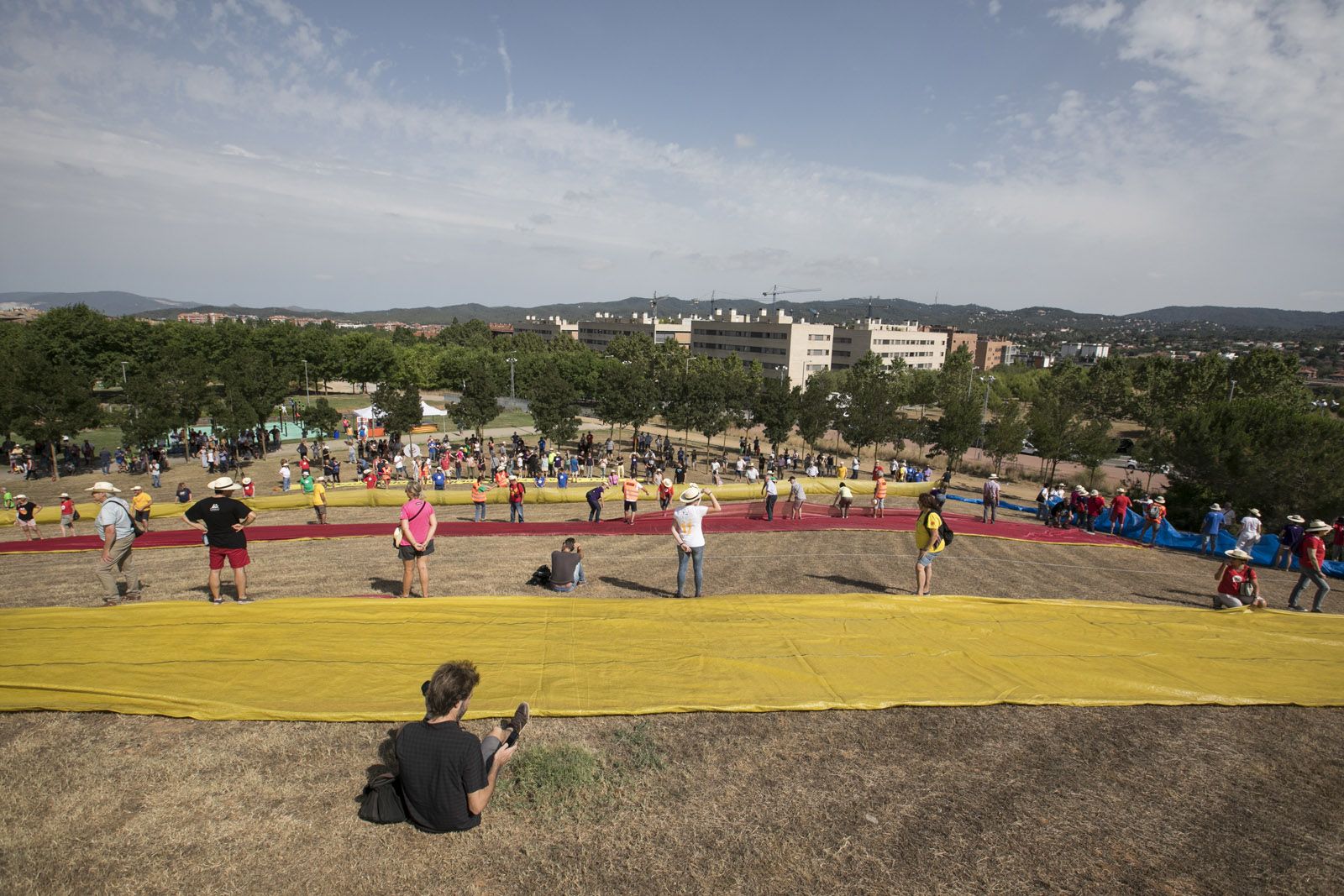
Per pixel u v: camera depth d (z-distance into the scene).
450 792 4.40
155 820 4.54
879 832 4.80
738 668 7.12
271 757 5.27
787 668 7.20
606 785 5.19
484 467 39.72
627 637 7.77
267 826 4.53
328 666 6.62
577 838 4.61
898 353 146.12
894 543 17.22
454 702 4.45
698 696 6.50
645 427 74.62
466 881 4.18
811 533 18.44
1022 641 8.31
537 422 45.06
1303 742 6.34
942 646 8.02
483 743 4.86
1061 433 41.75
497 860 4.37
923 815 5.02
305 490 30.92
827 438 68.12
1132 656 8.00
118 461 38.44
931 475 38.88
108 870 4.09
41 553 16.58
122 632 7.19
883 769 5.59
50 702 5.73
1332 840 4.94
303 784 4.98
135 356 83.38
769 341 131.50
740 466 38.66
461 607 8.48
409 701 6.06
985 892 4.27
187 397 43.12
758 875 4.35
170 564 13.59
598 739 5.81
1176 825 5.04
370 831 4.54
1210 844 4.84
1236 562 10.90
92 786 4.84
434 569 12.53
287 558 14.28
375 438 48.47
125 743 5.36
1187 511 27.06
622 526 20.25
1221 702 6.99
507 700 6.18
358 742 5.53
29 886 3.93
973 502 29.11
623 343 123.25
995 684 7.08
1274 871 4.58
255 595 10.16
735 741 5.89
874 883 4.31
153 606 8.09
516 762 5.36
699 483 38.00
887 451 60.72
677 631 8.03
